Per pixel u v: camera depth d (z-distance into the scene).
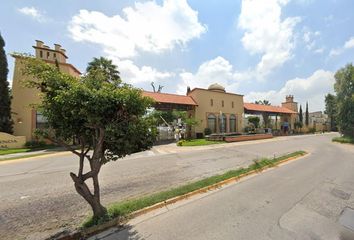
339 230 4.78
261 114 48.12
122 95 4.46
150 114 5.40
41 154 18.23
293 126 54.91
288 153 17.27
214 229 4.70
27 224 5.12
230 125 40.38
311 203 6.36
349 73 31.61
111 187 8.12
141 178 9.51
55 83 4.29
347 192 7.47
